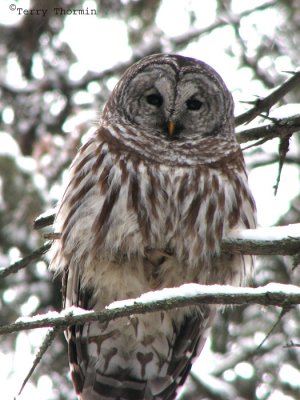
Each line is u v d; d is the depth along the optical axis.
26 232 17.81
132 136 12.13
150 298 8.84
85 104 21.05
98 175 11.86
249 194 12.25
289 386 18.12
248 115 12.62
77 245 11.88
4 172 17.91
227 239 11.12
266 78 20.09
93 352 12.39
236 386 18.77
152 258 11.70
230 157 12.24
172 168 11.93
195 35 21.30
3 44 21.00
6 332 8.72
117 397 12.33
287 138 11.82
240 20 20.94
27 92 21.11
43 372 17.41
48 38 20.69
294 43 20.03
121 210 11.61
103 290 12.08
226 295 8.79
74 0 20.05
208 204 11.80
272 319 18.02
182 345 12.48
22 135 20.62
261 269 17.69
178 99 12.62
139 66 12.98
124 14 20.33
